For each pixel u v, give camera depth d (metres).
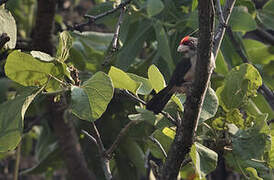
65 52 7.46
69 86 7.59
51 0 11.20
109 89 7.05
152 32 12.45
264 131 7.91
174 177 7.12
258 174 8.35
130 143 13.00
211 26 6.44
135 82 7.72
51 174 15.13
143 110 7.91
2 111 7.37
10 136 7.27
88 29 15.59
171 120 7.72
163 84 7.86
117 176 14.09
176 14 12.34
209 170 7.29
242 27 10.93
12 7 14.28
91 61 13.18
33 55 7.00
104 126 13.23
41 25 11.54
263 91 11.73
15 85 13.22
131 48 11.84
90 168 14.16
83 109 6.95
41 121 14.41
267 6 12.41
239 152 7.79
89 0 18.06
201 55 6.58
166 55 11.35
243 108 8.94
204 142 8.40
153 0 10.85
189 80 8.90
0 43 8.22
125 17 11.77
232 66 11.94
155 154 8.71
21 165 19.73
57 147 14.20
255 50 12.57
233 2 8.53
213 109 7.68
